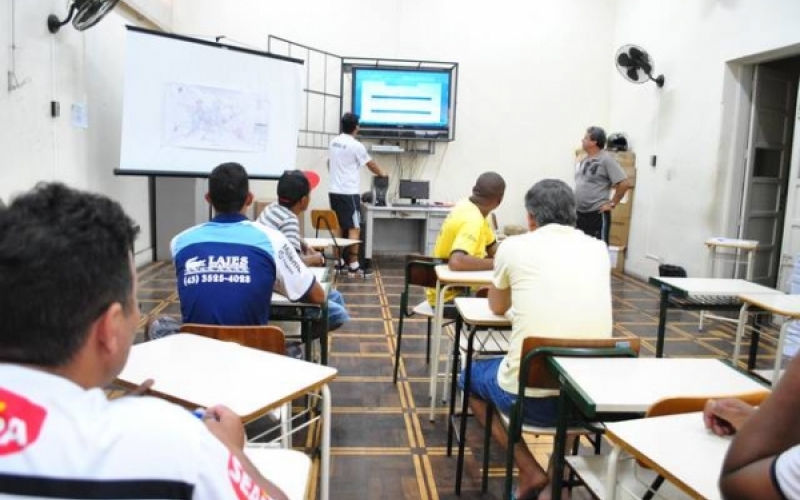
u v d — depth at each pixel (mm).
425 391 3180
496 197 2996
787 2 4480
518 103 7043
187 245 2014
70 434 561
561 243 1966
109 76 5090
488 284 2598
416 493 2230
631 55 6031
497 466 2434
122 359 669
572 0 6980
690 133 5656
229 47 4980
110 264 626
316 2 6609
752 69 5211
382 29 6758
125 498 556
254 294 2002
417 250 7230
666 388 1500
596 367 1640
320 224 5902
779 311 2543
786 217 4742
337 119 6809
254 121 5234
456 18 6848
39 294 580
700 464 1090
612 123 7117
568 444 2387
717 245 4617
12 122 3525
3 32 3404
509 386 1940
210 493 601
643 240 6438
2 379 569
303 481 1158
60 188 650
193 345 1637
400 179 7012
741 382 1557
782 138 5477
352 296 5207
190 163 4852
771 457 714
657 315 4875
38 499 541
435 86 6660
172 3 6371
